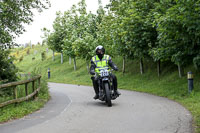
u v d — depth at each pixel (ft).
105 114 23.38
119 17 60.03
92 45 84.89
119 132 16.58
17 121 21.35
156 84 51.11
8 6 41.47
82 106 29.12
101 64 29.04
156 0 49.14
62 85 71.36
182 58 39.01
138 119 20.71
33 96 33.91
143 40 51.88
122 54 63.57
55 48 132.87
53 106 30.14
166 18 35.01
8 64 37.32
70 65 126.52
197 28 31.91
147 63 72.18
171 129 17.10
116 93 28.94
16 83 27.27
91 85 68.59
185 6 31.17
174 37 38.11
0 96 30.40
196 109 24.40
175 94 37.22
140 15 49.21
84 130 17.33
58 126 18.80
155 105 28.48
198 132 16.10
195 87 37.91
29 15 44.11
